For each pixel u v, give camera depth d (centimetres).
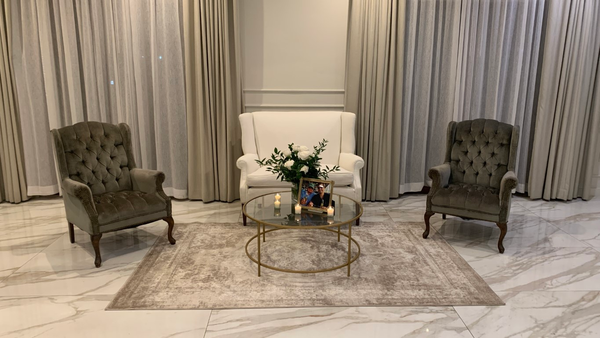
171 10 420
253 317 234
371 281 275
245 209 301
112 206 300
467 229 376
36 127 435
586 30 423
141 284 270
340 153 430
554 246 338
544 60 436
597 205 450
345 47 459
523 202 461
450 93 453
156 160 460
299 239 349
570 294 261
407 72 443
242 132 418
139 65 430
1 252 321
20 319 231
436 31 446
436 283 273
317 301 250
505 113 461
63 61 432
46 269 292
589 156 455
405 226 382
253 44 454
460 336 218
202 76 429
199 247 331
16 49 420
